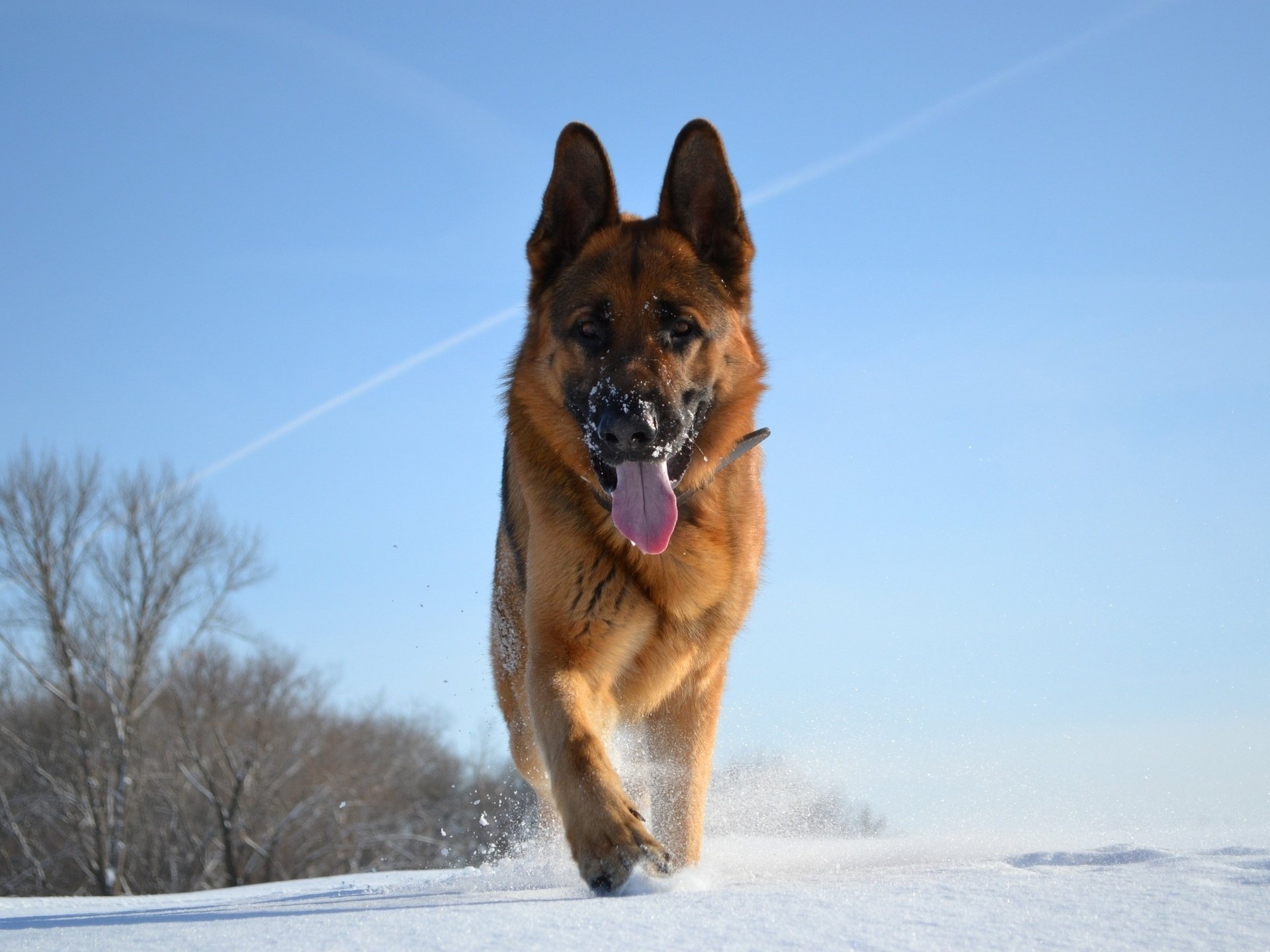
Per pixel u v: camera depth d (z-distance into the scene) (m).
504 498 5.20
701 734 4.39
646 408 3.87
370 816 30.84
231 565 25.22
